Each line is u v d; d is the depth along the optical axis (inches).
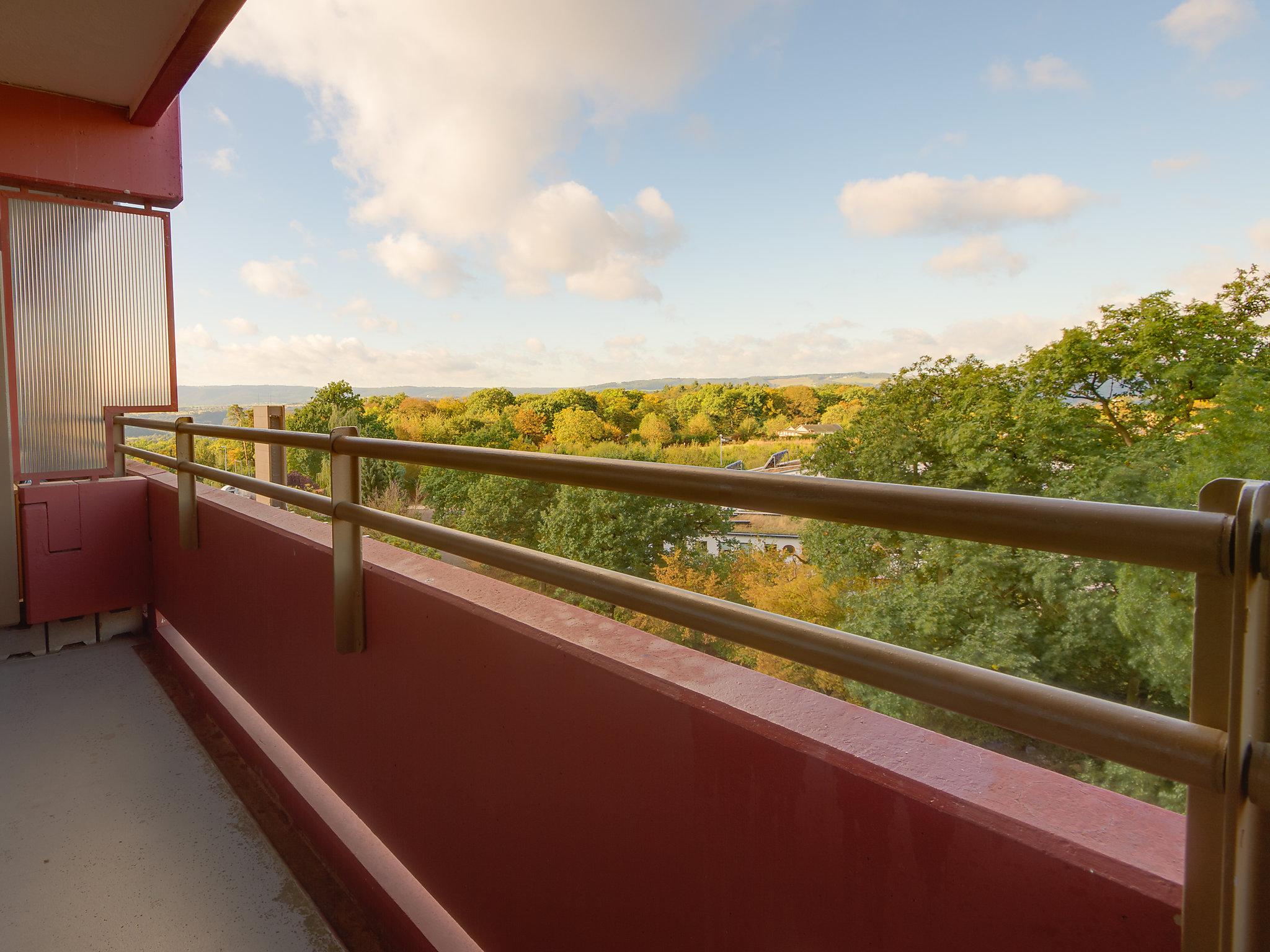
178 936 56.3
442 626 42.4
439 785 44.2
